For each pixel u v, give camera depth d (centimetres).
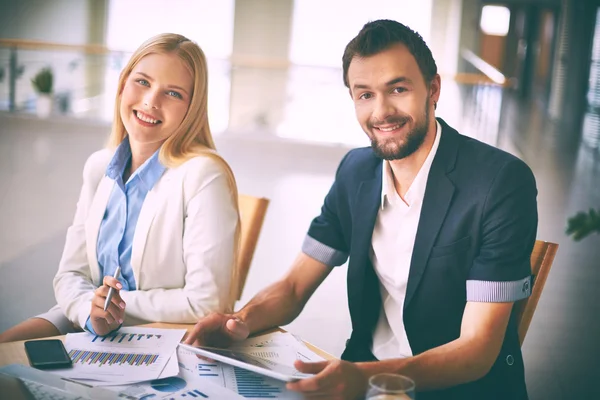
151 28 1274
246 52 1249
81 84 894
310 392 122
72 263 188
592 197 619
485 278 147
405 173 159
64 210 475
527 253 150
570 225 93
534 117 1223
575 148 906
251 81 903
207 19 1252
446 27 1310
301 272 178
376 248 164
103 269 185
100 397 116
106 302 145
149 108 174
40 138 742
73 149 695
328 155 777
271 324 163
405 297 158
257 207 208
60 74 883
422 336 159
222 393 122
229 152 747
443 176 155
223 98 910
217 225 175
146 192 179
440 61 1327
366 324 171
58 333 181
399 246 161
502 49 1852
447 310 155
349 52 154
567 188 651
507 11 1800
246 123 902
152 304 170
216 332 147
